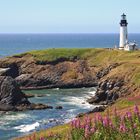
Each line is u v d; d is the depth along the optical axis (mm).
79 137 25531
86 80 149625
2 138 71562
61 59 161000
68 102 115812
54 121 87625
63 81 149250
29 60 160125
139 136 23938
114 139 24328
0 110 101312
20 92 109812
